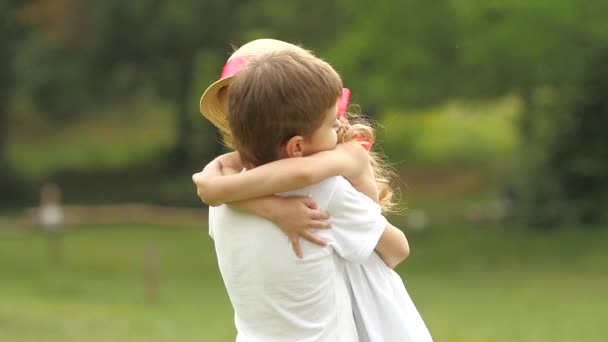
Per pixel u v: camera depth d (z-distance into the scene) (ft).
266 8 119.85
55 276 93.71
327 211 13.62
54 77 133.39
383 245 14.14
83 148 180.55
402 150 163.43
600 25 87.10
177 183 149.48
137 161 168.35
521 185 110.52
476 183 143.43
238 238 13.79
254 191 13.35
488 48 87.40
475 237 108.47
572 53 88.89
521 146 119.24
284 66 13.06
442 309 72.49
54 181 155.12
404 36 92.94
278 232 13.53
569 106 107.14
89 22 128.26
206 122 152.46
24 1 129.80
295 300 13.67
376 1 93.50
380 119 113.09
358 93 94.27
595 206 106.22
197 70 143.54
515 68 90.17
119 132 193.67
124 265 102.68
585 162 105.40
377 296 14.15
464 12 87.25
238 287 13.99
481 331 61.00
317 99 13.07
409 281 89.61
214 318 69.82
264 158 13.48
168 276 96.12
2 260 103.76
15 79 138.82
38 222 100.48
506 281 87.51
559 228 107.24
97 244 115.75
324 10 117.19
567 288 82.33
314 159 13.39
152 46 128.77
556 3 86.07
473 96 94.22
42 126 190.90
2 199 144.56
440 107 107.65
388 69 93.81
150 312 73.31
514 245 103.14
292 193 13.56
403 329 14.08
